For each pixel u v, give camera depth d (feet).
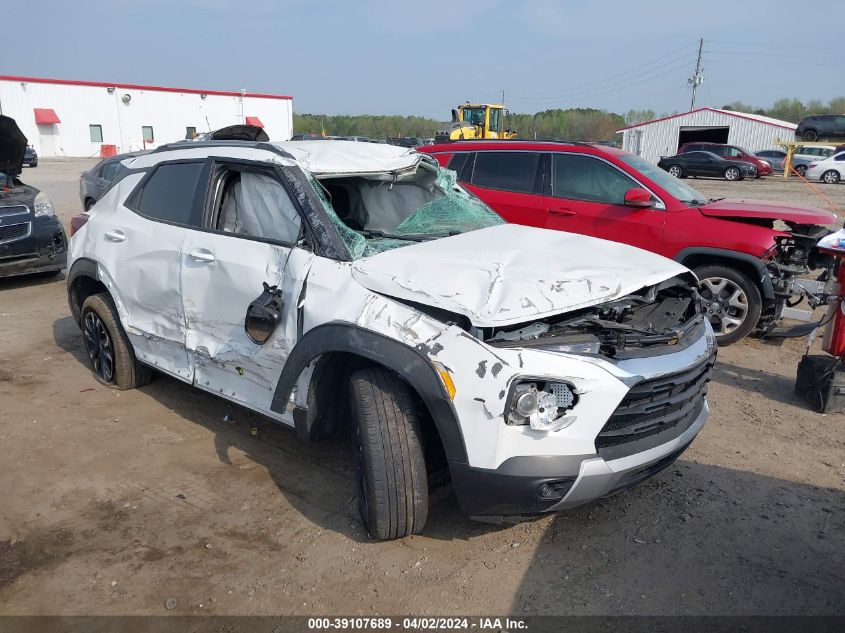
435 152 24.77
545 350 9.16
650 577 9.94
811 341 16.56
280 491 12.26
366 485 10.09
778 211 19.52
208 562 10.28
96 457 13.52
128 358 16.31
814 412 15.85
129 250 15.02
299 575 10.00
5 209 26.76
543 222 22.12
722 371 18.49
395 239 12.46
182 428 14.80
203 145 14.53
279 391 11.35
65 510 11.68
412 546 10.64
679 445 10.33
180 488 12.37
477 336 9.27
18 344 20.65
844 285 15.60
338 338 10.16
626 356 9.45
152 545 10.69
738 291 19.89
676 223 20.12
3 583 9.85
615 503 11.86
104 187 38.55
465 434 9.11
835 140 114.73
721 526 11.19
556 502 9.12
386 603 9.43
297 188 12.05
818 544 10.75
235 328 12.46
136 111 163.63
